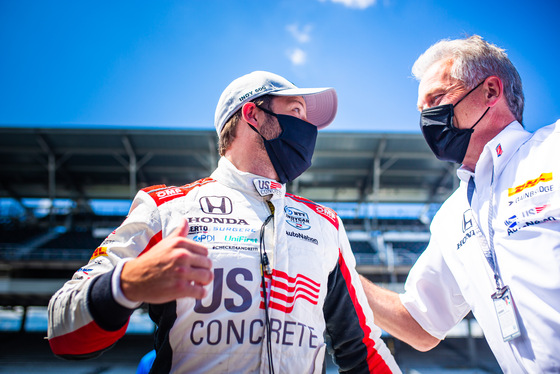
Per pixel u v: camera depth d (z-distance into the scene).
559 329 1.39
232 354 1.18
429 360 16.91
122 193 23.31
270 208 1.43
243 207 1.39
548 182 1.48
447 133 1.87
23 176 21.77
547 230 1.45
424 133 1.96
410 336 2.06
